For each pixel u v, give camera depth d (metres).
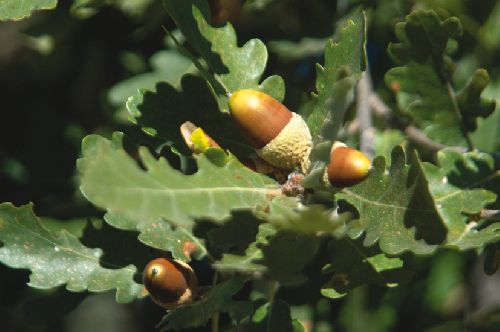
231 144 0.58
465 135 0.63
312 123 0.57
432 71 0.63
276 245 0.53
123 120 0.73
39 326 0.62
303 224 0.50
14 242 0.58
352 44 0.57
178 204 0.50
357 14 0.58
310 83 0.74
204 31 0.59
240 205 0.53
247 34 0.74
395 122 0.70
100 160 0.48
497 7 0.74
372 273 0.58
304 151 0.55
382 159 0.55
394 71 0.63
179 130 0.58
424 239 0.54
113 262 0.59
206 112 0.58
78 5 0.62
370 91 0.71
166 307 0.55
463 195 0.60
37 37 0.73
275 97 0.59
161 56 0.73
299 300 0.68
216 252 0.57
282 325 0.60
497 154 0.62
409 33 0.62
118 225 0.58
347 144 0.58
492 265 0.59
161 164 0.50
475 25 0.74
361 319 0.72
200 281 0.68
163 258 0.55
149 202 0.48
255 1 0.68
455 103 0.63
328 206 0.55
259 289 0.63
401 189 0.55
